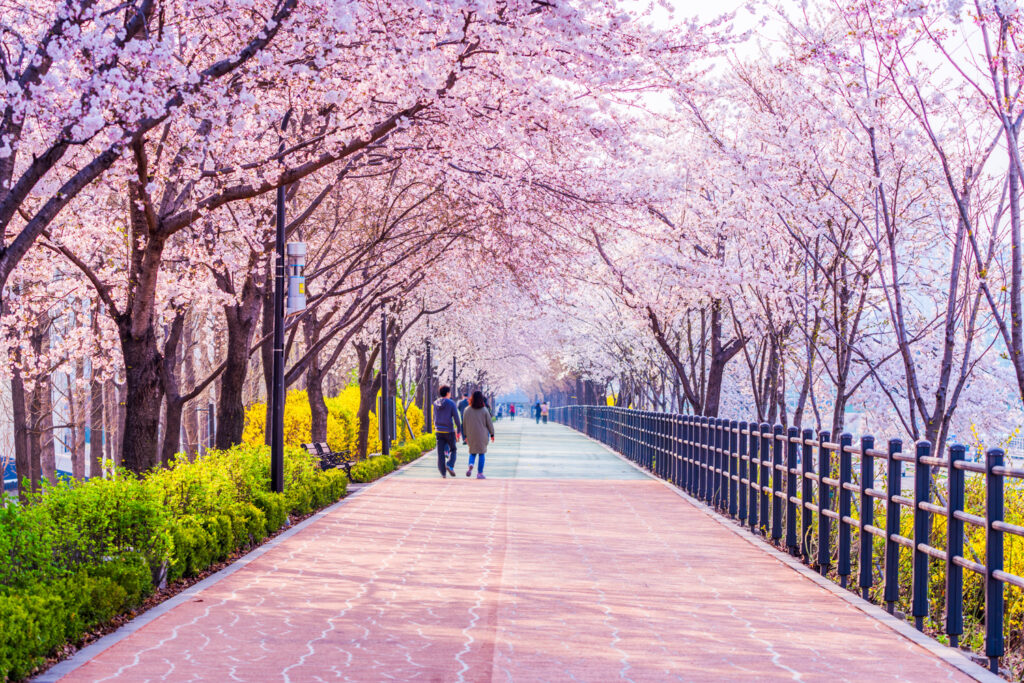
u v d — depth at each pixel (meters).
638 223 16.98
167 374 14.39
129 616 7.46
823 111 15.02
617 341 41.47
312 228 20.59
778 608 7.92
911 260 18.50
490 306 28.89
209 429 34.12
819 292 17.53
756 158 15.51
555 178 14.04
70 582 6.70
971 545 7.42
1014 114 10.23
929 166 14.37
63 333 24.48
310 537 12.16
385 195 19.11
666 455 21.81
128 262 15.47
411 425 43.41
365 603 7.98
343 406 33.50
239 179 12.64
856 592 8.80
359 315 22.02
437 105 10.93
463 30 10.37
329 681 5.57
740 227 17.56
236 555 10.62
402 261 20.70
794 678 5.75
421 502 16.53
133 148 9.95
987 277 11.48
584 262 20.50
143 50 8.69
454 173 13.83
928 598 7.59
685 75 12.61
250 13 10.65
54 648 6.24
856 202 15.05
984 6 9.24
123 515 7.87
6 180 8.33
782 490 11.84
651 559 10.43
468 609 7.74
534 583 8.93
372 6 10.34
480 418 21.98
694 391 27.66
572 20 10.55
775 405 20.47
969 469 6.52
